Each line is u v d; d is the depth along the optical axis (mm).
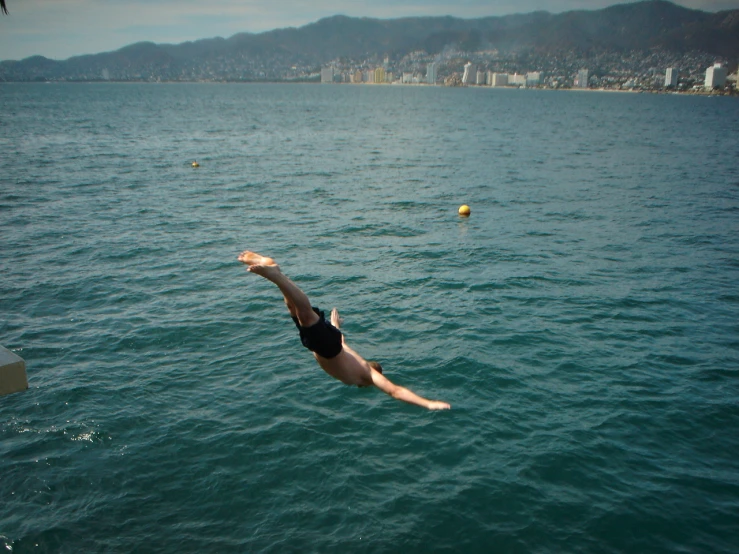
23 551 10320
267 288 22266
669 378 15930
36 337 18094
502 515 11211
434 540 10688
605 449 12984
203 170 49812
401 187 43188
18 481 11906
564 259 26203
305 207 36188
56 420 13867
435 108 169875
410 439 13391
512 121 119500
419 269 24719
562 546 10516
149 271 24125
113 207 35312
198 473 12305
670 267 25203
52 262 25031
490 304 20938
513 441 13289
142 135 79188
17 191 39156
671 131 98375
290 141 74625
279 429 13688
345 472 12352
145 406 14555
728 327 19219
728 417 14164
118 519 11078
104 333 18438
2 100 189000
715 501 11500
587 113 154625
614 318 19828
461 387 15484
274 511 11352
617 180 47344
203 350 17484
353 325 19219
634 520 11047
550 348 17609
